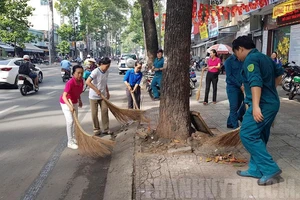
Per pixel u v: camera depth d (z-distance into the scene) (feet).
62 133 21.59
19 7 91.56
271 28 54.34
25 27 101.30
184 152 15.25
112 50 347.36
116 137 20.16
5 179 13.97
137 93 25.31
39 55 175.42
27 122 24.84
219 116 24.98
